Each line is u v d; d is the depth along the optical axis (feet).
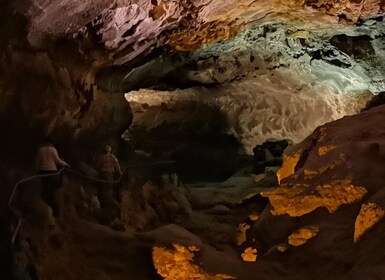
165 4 27.32
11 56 19.54
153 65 44.04
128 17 25.57
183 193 31.58
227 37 40.37
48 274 17.53
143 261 20.67
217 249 23.17
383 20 37.04
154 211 27.45
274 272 19.36
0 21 18.31
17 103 20.65
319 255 18.70
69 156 27.35
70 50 24.40
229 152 58.75
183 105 61.16
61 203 21.71
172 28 32.30
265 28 43.29
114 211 24.58
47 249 18.65
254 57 49.39
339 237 18.80
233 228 25.98
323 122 55.31
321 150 24.03
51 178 21.84
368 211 18.17
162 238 21.86
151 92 57.00
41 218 19.51
